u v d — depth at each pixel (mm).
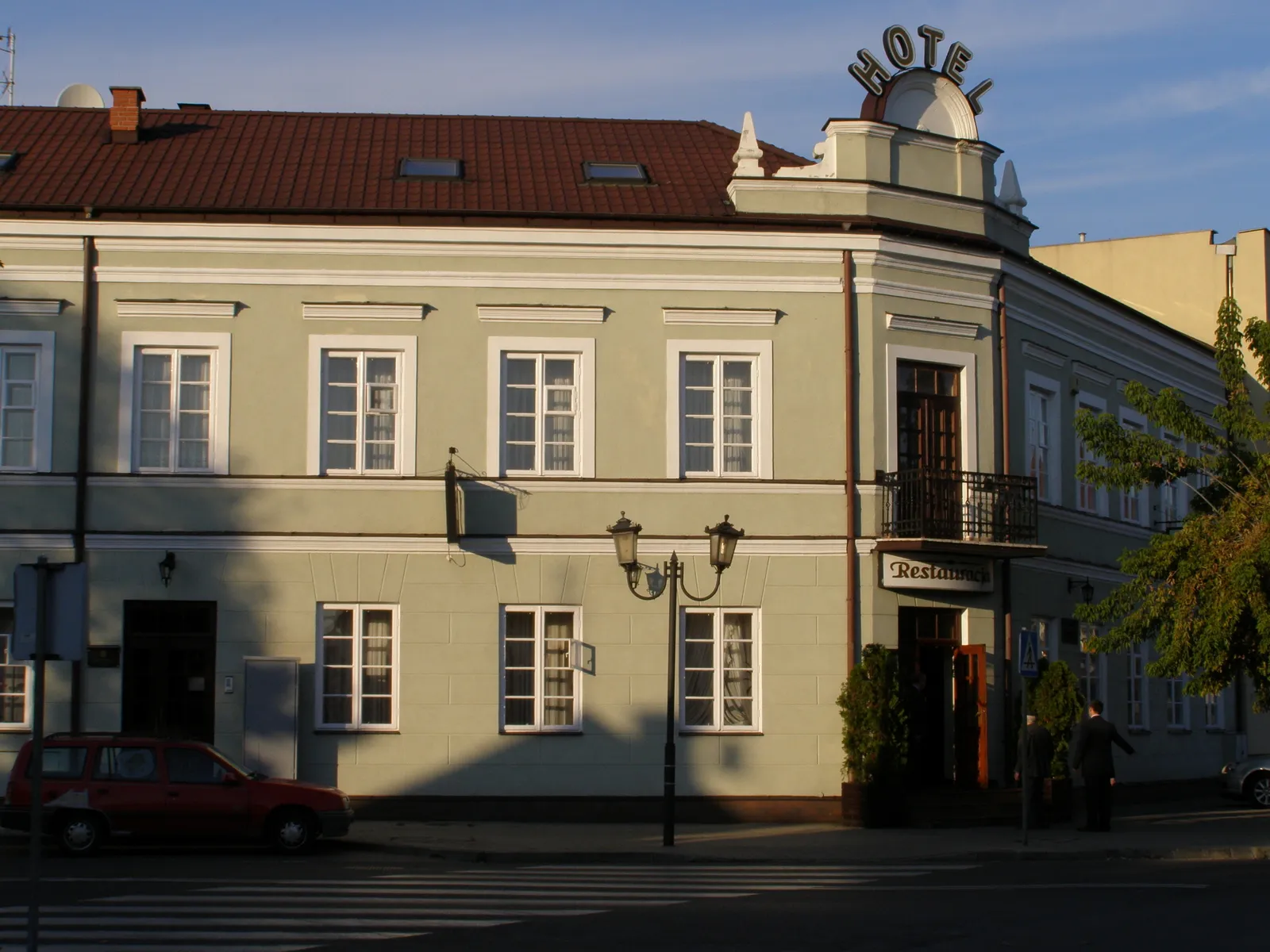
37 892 10867
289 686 23688
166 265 24406
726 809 24344
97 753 19641
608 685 24500
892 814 23844
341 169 26797
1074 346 30109
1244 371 24969
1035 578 27906
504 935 13023
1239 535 22984
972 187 27250
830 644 24938
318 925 13492
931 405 26266
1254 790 30766
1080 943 12789
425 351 24703
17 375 24281
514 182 26609
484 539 24422
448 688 24219
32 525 23875
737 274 25266
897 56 26922
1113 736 24141
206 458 24391
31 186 25141
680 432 25000
